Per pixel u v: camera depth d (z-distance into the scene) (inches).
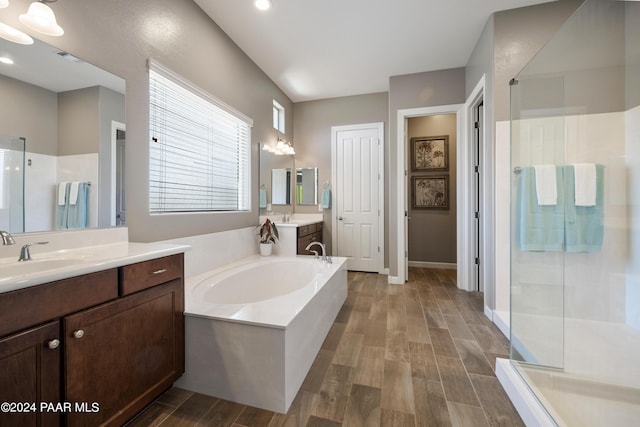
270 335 53.3
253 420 50.5
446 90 132.7
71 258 46.6
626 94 72.7
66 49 53.8
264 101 136.6
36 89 49.6
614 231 71.9
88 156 57.8
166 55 76.8
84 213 56.9
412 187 181.3
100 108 60.0
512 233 76.5
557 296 68.9
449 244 175.9
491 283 95.3
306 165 177.2
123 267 45.1
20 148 47.5
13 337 31.5
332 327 89.5
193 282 80.9
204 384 58.1
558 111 76.8
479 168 126.0
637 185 70.5
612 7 72.7
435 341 80.0
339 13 93.3
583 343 65.0
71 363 37.4
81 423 38.6
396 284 140.1
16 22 47.1
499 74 91.7
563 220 73.8
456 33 104.9
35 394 33.7
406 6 90.0
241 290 94.3
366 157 167.3
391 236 142.1
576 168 75.1
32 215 48.8
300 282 108.3
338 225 172.2
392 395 56.8
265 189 137.1
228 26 100.0
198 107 91.9
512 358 62.5
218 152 102.3
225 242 103.0
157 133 75.9
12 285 30.6
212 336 57.3
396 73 136.9
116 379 43.8
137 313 47.6
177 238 81.5
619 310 69.0
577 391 52.2
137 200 68.7
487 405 54.0
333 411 52.4
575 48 75.4
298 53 118.7
